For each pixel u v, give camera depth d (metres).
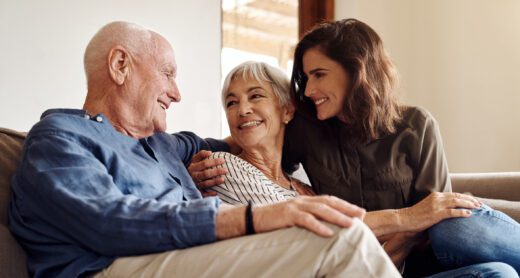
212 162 1.64
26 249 1.28
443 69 3.40
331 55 1.70
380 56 1.75
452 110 3.38
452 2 3.36
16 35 2.45
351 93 1.69
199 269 1.09
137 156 1.48
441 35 3.40
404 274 1.72
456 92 3.35
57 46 2.55
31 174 1.21
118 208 1.14
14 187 1.28
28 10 2.48
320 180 1.76
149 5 2.78
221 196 1.61
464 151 3.33
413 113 1.80
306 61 1.74
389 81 1.75
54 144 1.25
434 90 3.44
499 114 3.20
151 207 1.15
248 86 1.71
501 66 3.19
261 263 1.08
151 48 1.57
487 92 3.24
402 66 3.49
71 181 1.19
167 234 1.12
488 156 3.24
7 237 1.27
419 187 1.73
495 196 2.07
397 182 1.73
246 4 3.27
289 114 1.80
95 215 1.13
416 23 3.51
